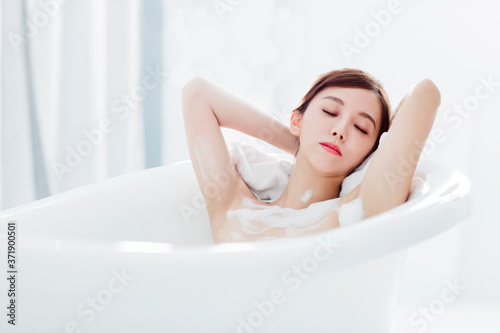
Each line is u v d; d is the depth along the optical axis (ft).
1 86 4.88
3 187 4.95
